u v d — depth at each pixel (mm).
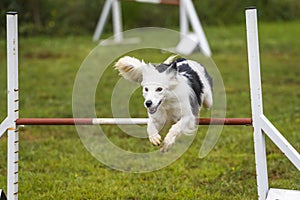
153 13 28672
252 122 6641
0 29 23578
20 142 10961
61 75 17750
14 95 6809
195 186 8578
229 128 11719
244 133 11352
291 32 26922
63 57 21062
